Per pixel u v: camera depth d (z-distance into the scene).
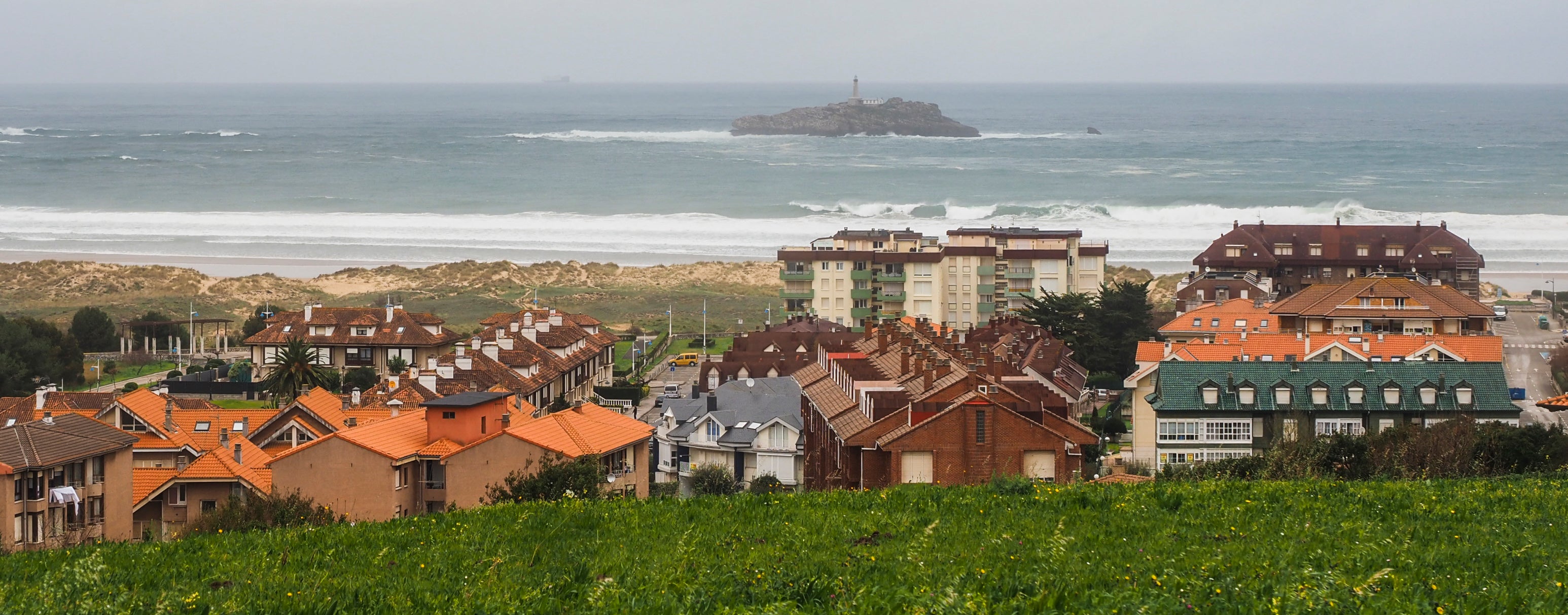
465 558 39.19
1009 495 47.56
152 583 37.09
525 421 87.69
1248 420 101.38
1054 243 197.25
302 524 63.47
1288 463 69.81
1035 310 163.50
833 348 122.56
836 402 91.38
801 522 43.22
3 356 135.50
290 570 38.06
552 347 142.50
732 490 97.62
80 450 73.81
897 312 190.38
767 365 131.00
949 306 195.62
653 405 140.88
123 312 194.88
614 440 85.38
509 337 133.38
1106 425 119.12
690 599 31.44
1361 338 115.25
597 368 153.12
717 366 132.38
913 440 79.00
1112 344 151.75
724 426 106.00
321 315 151.62
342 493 77.44
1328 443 74.88
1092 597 29.91
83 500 74.19
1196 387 102.38
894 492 49.22
